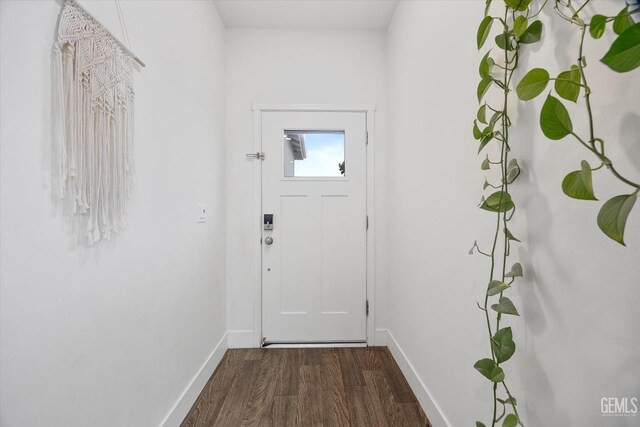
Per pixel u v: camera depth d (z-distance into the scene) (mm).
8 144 608
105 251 880
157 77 1193
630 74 505
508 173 792
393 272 2006
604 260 553
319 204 2189
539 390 701
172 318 1305
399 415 1399
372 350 2090
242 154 2164
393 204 2006
